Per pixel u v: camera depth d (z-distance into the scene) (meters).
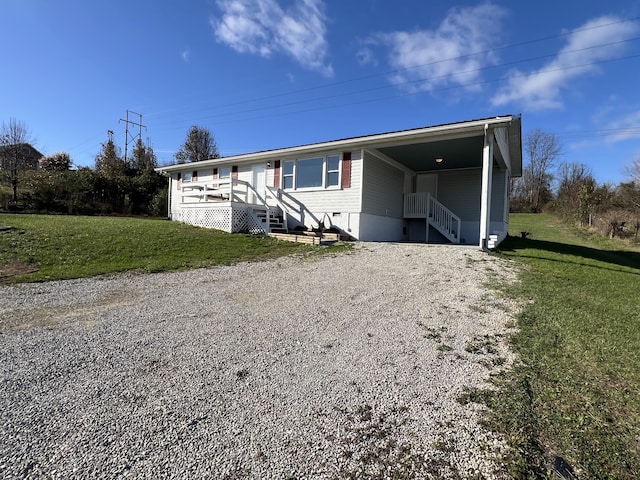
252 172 14.72
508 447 1.98
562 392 2.58
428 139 10.20
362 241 11.38
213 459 1.86
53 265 6.80
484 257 8.33
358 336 3.67
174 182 18.41
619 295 5.51
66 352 3.12
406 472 1.79
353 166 11.70
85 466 1.77
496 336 3.71
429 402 2.45
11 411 2.23
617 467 1.82
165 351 3.21
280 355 3.18
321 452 1.93
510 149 13.69
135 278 6.21
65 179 20.20
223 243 9.95
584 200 26.58
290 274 6.68
